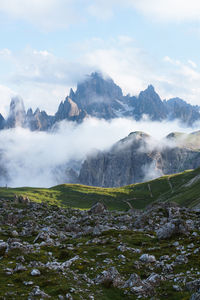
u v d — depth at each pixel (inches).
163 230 2081.7
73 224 3164.4
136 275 1211.2
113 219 3449.8
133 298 1077.1
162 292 1096.8
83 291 1080.8
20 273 1202.6
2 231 2519.7
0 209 4340.6
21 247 1631.4
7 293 973.8
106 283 1192.2
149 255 1560.0
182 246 1722.4
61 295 993.5
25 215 3784.5
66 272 1283.2
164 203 4315.9
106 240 2075.5
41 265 1350.9
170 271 1341.0
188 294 1023.0
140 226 2874.0
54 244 1985.7
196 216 3088.1
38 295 964.6
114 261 1556.3
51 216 3740.2
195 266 1343.5
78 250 1776.6
